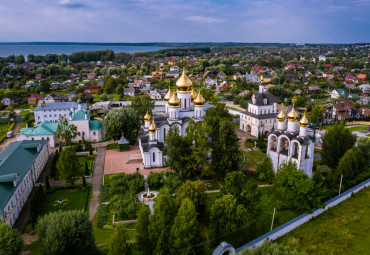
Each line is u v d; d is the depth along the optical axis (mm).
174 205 50000
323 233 57344
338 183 75375
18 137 105562
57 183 79562
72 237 45156
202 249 48562
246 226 57656
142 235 46812
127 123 109500
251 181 59375
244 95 198125
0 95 184625
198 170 85938
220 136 77312
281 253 40219
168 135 81062
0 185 60156
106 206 66688
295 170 66562
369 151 88250
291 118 79062
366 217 63500
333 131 86688
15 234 44750
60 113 138500
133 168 89625
